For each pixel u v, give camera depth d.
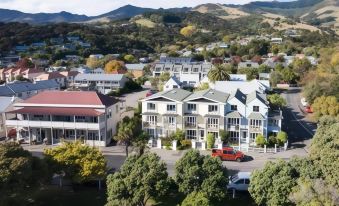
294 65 151.38
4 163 37.81
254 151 63.97
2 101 77.94
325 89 92.44
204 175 40.28
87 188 48.00
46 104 70.56
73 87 131.00
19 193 38.06
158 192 39.97
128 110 93.62
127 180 39.41
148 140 61.88
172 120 68.56
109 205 38.16
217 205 42.41
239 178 45.25
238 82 94.19
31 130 71.31
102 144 68.69
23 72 150.75
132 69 170.25
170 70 155.38
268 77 139.50
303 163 39.34
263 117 65.81
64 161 44.03
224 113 66.69
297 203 34.69
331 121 54.56
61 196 45.84
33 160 40.97
